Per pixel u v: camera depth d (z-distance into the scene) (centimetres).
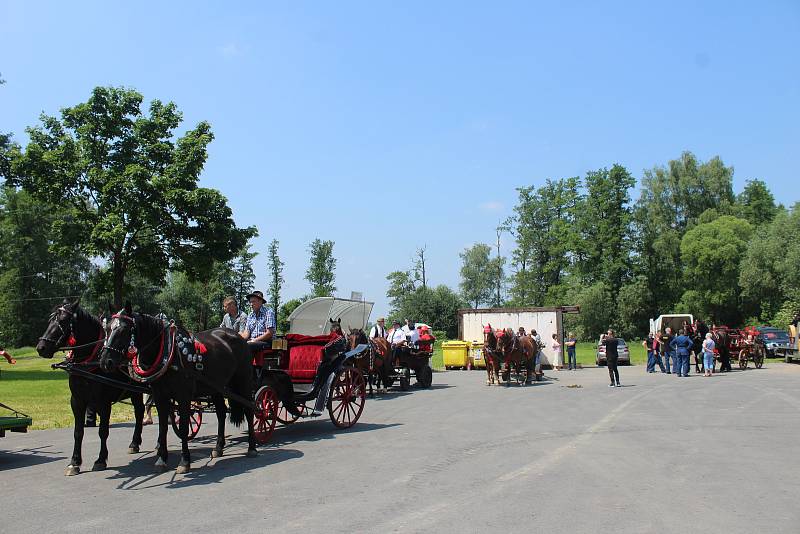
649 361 3028
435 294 7775
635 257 7288
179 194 3534
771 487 723
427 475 805
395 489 734
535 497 686
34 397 1919
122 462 931
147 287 7219
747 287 6200
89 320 893
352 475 815
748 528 569
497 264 9694
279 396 1129
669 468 831
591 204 7181
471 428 1216
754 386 2102
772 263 5950
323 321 1869
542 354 3472
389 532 570
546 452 954
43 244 6919
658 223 7219
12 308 6638
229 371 953
